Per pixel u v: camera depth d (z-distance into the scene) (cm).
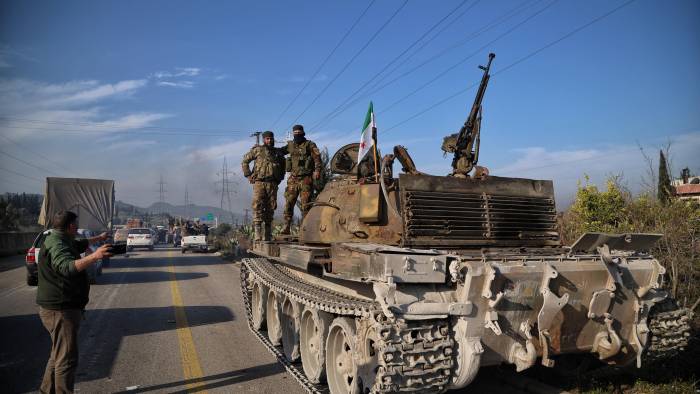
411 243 619
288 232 1085
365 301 554
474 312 491
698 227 866
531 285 509
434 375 480
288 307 823
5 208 3944
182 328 1015
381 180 673
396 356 461
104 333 967
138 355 813
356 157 848
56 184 2347
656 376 660
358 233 698
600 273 535
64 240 544
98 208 2394
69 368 540
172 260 2795
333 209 788
